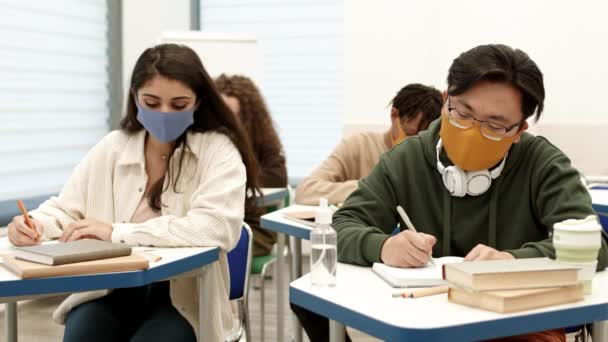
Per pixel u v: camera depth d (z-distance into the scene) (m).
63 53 4.42
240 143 2.05
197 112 2.02
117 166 1.99
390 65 4.53
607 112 4.04
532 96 1.39
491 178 1.58
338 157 3.01
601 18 4.02
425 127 2.63
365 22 4.56
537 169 1.59
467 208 1.63
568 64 4.13
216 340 1.76
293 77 5.23
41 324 3.53
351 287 1.31
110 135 2.06
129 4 4.90
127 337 1.79
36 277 1.42
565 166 1.57
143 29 5.01
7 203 3.84
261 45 5.29
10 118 3.99
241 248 2.21
